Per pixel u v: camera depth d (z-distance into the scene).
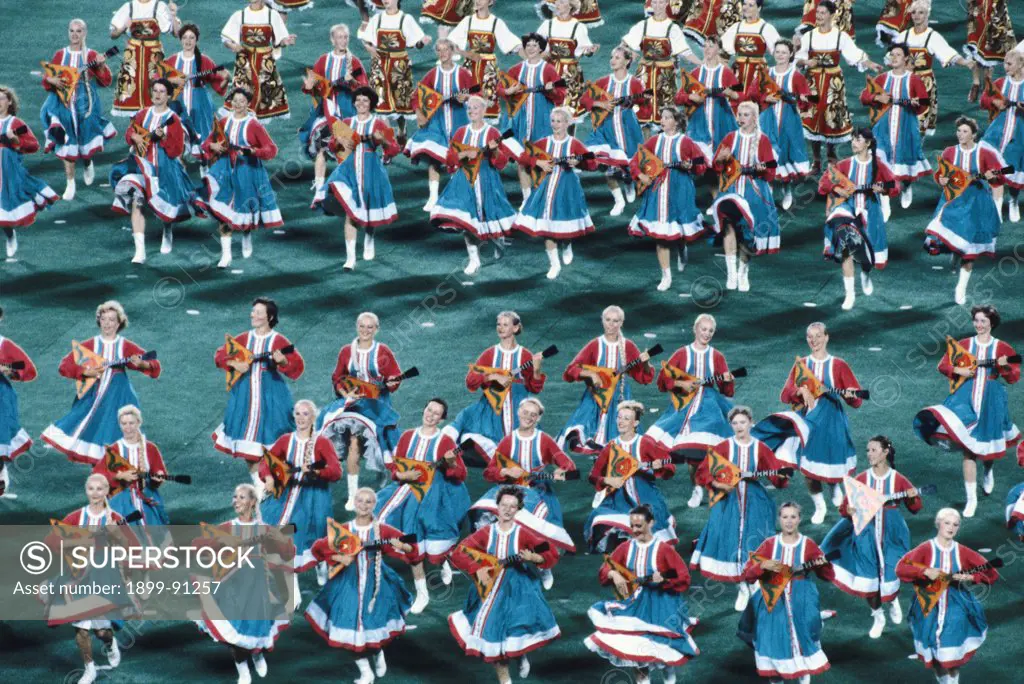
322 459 57.97
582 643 56.47
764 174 75.88
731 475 57.75
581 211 77.69
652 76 87.75
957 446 62.47
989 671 54.91
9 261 78.56
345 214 78.62
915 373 70.56
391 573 55.06
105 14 104.06
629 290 76.88
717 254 80.75
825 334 62.38
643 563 53.81
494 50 93.38
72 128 83.75
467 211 76.81
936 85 94.50
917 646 54.09
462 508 59.62
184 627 57.50
